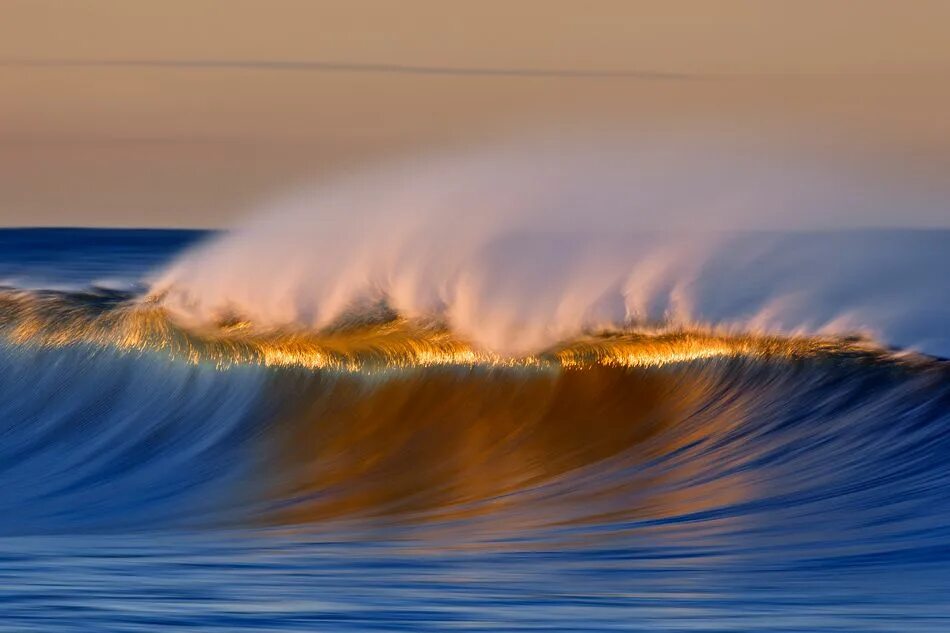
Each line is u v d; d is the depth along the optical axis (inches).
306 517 1827.0
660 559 1433.3
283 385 2456.9
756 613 1168.8
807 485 1845.5
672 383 2332.7
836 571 1355.8
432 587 1278.3
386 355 2452.0
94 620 1134.4
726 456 2049.7
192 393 2501.2
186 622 1130.7
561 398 2348.7
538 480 1991.9
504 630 1114.1
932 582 1295.5
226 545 1582.2
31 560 1456.7
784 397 2226.9
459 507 1845.5
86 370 2581.2
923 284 3280.0
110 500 2020.2
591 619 1149.1
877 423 2106.3
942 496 1728.6
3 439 2472.9
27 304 2711.6
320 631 1109.1
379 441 2274.9
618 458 2098.9
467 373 2417.6
